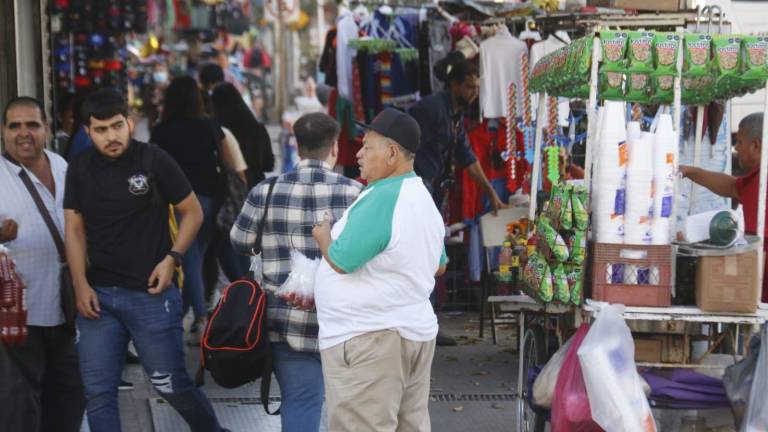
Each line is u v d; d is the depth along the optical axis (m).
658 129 10.55
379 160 9.06
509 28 20.83
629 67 10.91
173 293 10.71
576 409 10.30
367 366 8.95
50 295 10.70
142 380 15.52
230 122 19.11
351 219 8.91
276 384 15.40
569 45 11.80
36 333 10.61
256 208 10.34
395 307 9.01
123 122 10.35
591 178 11.26
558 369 10.77
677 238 11.83
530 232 12.95
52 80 20.12
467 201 19.45
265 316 10.09
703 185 12.71
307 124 10.34
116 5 23.34
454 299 20.75
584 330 10.67
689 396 10.84
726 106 15.87
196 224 10.72
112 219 10.38
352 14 21.12
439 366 16.67
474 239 19.62
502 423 13.79
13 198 10.62
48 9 19.73
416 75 20.77
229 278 18.61
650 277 10.56
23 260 10.57
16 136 10.68
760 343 10.45
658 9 17.28
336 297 9.03
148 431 13.11
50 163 11.05
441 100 17.09
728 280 10.41
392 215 8.84
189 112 16.98
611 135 10.56
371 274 8.95
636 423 9.98
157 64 40.62
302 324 10.15
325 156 10.43
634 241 10.52
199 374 10.52
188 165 16.83
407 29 20.78
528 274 11.34
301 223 10.23
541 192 14.85
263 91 53.03
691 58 10.83
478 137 19.64
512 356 17.36
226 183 17.59
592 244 10.80
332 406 9.11
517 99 19.17
